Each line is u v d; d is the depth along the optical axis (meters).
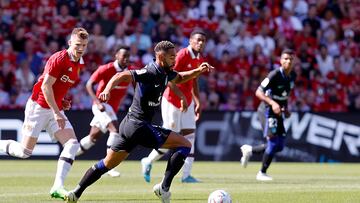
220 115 65.06
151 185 38.78
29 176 44.78
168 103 42.16
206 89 74.00
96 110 46.69
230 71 76.12
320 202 29.66
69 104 32.19
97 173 27.17
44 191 34.41
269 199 30.66
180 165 26.97
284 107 44.47
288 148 65.56
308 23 81.62
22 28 74.94
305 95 76.12
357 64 79.69
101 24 77.25
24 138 32.59
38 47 74.69
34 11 77.00
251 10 81.75
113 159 27.11
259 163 64.38
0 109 62.59
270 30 80.62
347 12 83.56
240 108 74.62
